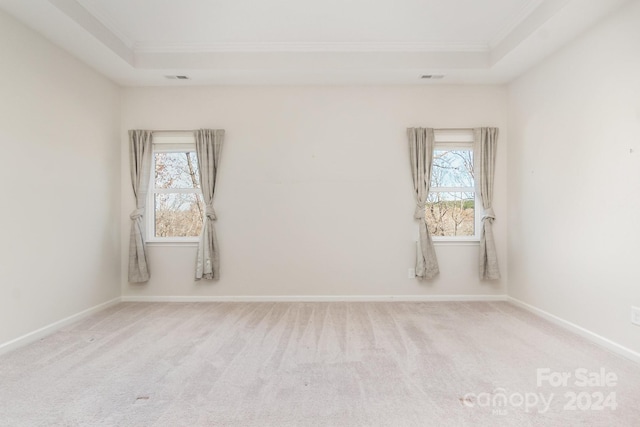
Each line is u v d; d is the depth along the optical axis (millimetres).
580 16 2637
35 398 1948
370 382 2117
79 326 3207
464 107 4129
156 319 3414
